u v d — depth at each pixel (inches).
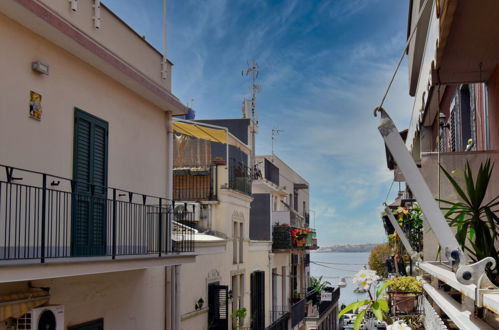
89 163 439.8
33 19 361.1
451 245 146.0
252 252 963.3
